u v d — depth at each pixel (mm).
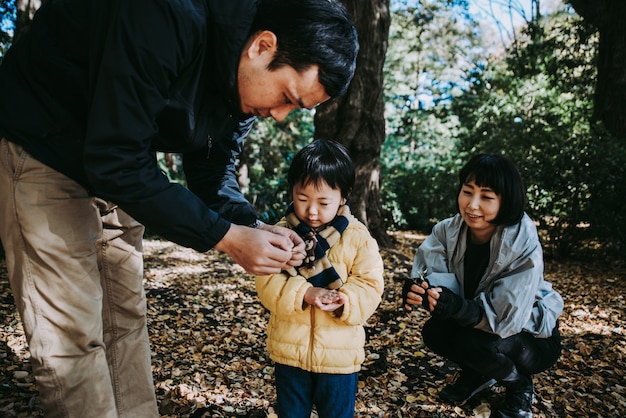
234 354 3467
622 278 6695
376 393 2805
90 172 1304
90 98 1344
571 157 7520
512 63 13266
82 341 1613
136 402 2041
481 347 2301
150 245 9531
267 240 1471
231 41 1362
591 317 4652
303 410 1906
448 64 25406
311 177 1780
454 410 2596
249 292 5391
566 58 13414
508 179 2164
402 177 14391
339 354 1835
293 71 1385
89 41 1359
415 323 4152
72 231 1596
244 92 1460
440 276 2453
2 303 4262
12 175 1527
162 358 3285
